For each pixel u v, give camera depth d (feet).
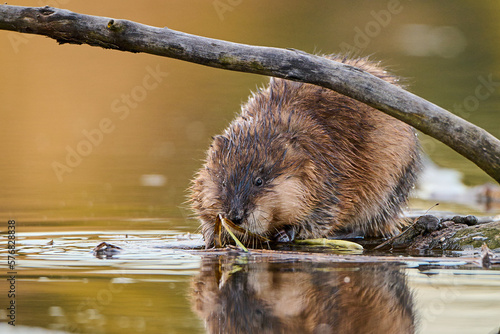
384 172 38.47
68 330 21.25
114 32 28.71
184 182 50.03
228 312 22.77
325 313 22.66
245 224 33.58
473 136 28.60
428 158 57.11
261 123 36.52
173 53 28.91
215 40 28.96
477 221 35.60
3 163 54.80
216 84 81.56
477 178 53.26
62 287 25.73
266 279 26.84
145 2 99.35
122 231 36.96
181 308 23.30
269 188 34.27
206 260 30.32
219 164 35.24
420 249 33.53
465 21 96.53
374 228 39.24
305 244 35.65
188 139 63.26
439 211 43.96
